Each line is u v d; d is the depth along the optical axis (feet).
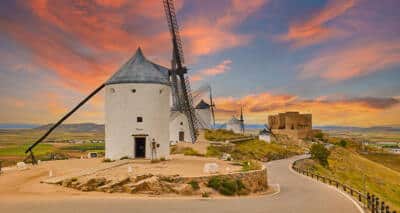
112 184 106.63
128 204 84.33
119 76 167.63
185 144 267.18
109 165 140.77
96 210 75.41
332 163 335.67
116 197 96.89
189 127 279.69
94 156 211.61
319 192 120.47
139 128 162.61
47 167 146.61
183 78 262.47
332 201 96.99
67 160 177.47
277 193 118.52
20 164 150.61
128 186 105.81
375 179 312.09
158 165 144.25
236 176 117.08
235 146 302.86
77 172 125.70
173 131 280.10
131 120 162.91
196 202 90.89
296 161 279.90
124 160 156.25
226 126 481.05
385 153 528.63
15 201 87.40
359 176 306.35
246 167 140.56
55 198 93.25
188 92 269.44
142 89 163.94
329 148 426.92
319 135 575.79
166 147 168.96
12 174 131.13
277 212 76.95
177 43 259.39
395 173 374.63
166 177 109.40
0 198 92.38
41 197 94.84
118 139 163.12
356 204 91.66
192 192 106.83
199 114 385.09
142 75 165.78
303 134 563.48
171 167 137.80
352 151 510.58
